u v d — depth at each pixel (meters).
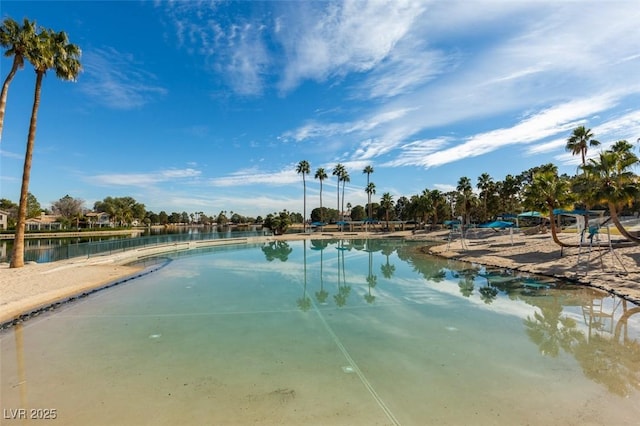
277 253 29.88
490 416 4.78
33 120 17.67
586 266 16.22
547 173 19.75
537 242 25.56
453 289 13.91
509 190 53.56
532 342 7.79
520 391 5.50
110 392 5.50
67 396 5.38
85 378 6.00
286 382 5.85
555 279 15.38
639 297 11.26
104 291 13.41
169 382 5.85
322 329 8.77
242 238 43.66
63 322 9.34
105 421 4.69
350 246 37.25
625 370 6.27
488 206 57.00
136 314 10.19
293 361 6.74
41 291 12.55
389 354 7.11
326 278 16.70
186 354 7.10
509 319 9.63
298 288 14.26
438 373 6.17
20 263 17.52
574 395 5.36
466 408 4.99
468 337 8.13
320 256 27.25
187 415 4.83
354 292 13.41
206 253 29.86
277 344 7.70
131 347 7.50
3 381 5.89
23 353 7.16
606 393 5.41
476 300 11.95
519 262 19.70
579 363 6.61
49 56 16.91
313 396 5.38
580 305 11.05
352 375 6.11
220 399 5.28
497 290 13.57
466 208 54.03
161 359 6.84
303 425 4.59
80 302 11.57
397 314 10.23
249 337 8.16
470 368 6.39
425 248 33.41
